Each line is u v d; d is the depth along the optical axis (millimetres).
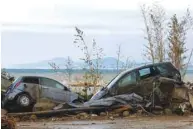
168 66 19703
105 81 24469
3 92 21266
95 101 18375
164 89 18438
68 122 15070
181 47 25953
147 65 19594
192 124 13750
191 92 18609
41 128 12914
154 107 18141
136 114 17562
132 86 19219
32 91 21266
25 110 20969
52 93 21875
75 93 22609
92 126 13414
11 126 11414
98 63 24719
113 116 17109
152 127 12891
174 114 17859
